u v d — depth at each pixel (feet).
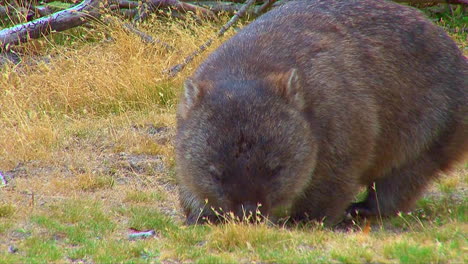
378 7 35.35
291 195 30.07
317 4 34.96
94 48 55.93
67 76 52.03
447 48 36.09
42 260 27.45
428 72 35.06
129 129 46.39
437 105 35.06
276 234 29.19
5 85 51.06
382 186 35.73
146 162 42.27
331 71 31.91
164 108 50.31
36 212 33.30
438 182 37.65
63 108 50.14
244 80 30.71
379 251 27.81
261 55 31.99
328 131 31.12
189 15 58.39
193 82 30.50
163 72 53.01
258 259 27.22
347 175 32.12
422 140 35.12
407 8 36.40
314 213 32.60
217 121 29.30
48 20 55.47
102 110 50.06
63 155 42.37
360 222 35.29
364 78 32.94
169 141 45.55
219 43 55.62
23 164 40.96
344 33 33.63
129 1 61.77
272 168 29.12
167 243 29.58
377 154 34.47
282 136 29.14
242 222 28.99
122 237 31.07
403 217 34.09
